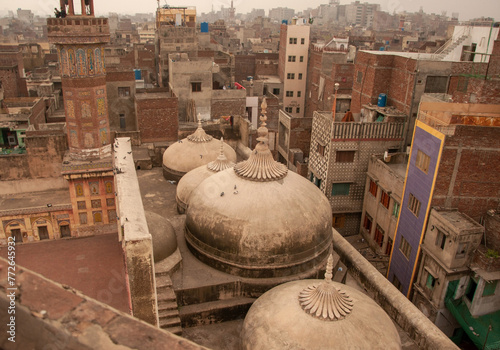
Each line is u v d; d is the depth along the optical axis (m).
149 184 24.17
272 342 11.22
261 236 14.21
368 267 17.25
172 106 32.50
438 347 13.46
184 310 14.11
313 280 13.66
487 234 18.95
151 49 67.06
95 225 22.61
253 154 15.48
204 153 23.56
